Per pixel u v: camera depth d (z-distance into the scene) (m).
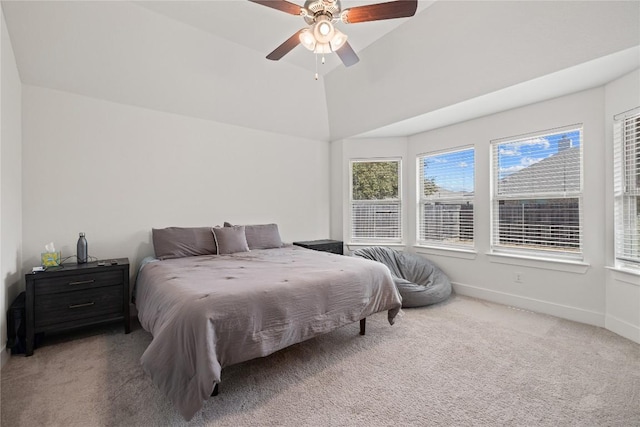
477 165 3.68
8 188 2.25
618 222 2.62
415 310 3.23
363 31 2.85
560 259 3.02
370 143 4.71
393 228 4.66
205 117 3.67
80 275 2.48
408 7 1.86
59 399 1.69
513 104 3.18
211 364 1.45
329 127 4.62
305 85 3.87
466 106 3.24
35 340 2.36
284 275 2.17
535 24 2.23
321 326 2.05
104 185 3.02
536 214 3.23
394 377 1.92
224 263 2.71
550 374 1.95
